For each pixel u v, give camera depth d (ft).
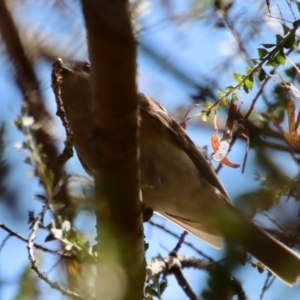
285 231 13.33
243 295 14.46
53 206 19.52
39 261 19.35
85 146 29.35
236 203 13.46
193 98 20.44
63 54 28.84
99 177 19.03
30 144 20.07
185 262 27.66
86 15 14.87
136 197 19.94
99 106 18.20
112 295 14.64
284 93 20.57
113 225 17.78
